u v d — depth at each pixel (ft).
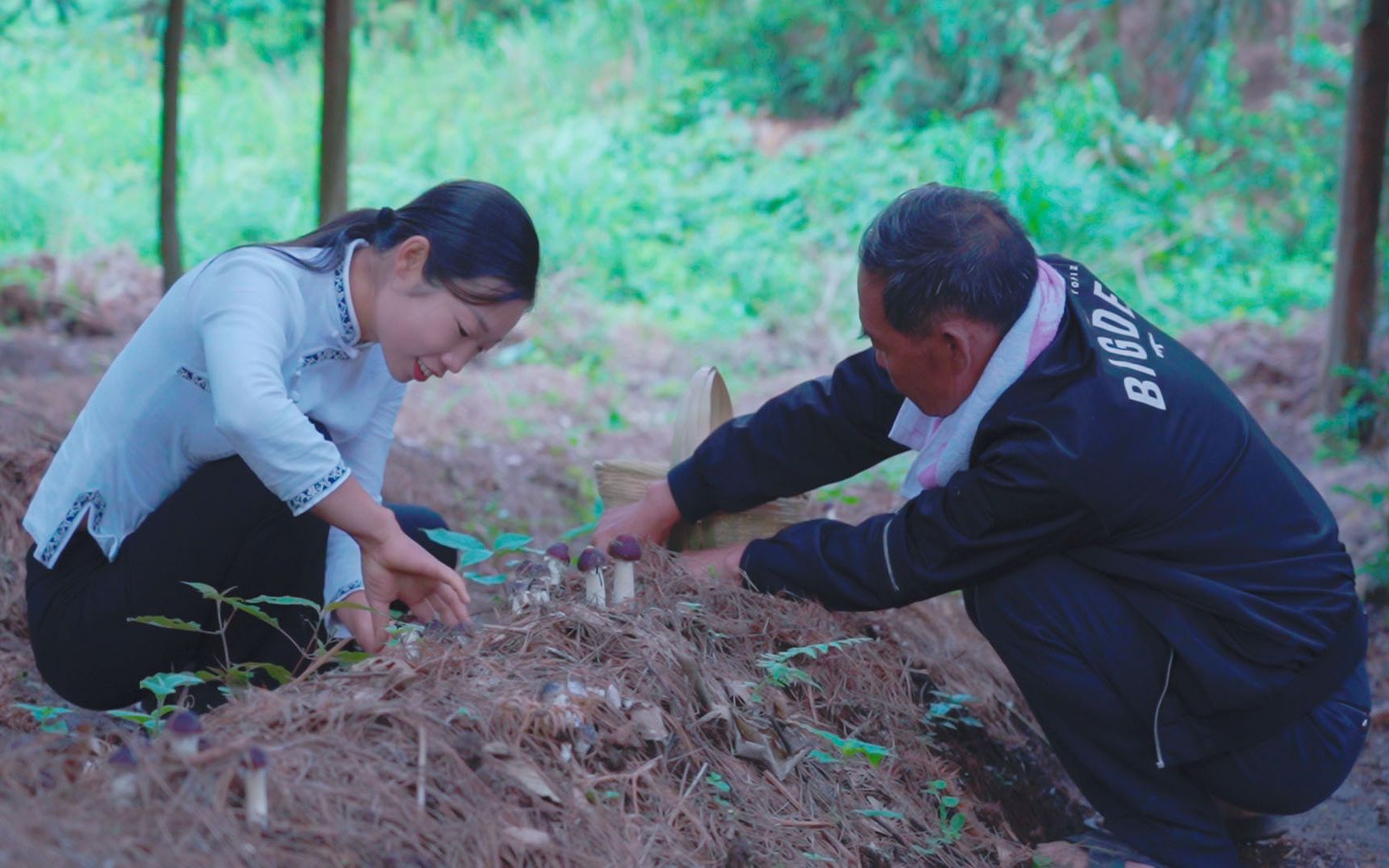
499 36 48.44
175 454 8.66
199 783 6.13
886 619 11.38
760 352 30.60
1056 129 40.19
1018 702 12.01
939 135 40.65
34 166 35.70
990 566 9.02
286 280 8.17
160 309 8.43
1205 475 8.76
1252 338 28.68
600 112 44.04
